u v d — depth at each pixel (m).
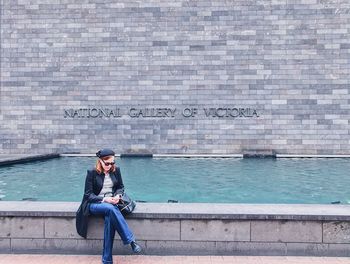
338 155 15.70
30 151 16.59
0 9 16.61
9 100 16.62
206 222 5.23
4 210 5.31
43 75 16.59
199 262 4.90
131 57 16.36
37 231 5.30
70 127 16.52
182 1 16.22
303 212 5.21
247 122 16.02
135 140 16.34
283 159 15.21
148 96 16.31
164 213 5.22
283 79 15.92
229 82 16.08
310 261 4.91
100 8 16.45
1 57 16.64
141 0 16.33
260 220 5.18
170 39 16.25
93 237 5.25
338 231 5.11
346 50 15.77
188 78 16.20
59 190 9.60
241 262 4.90
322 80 15.82
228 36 16.09
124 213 5.10
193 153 16.14
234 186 10.03
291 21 15.91
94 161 14.77
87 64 16.48
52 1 16.55
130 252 5.24
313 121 15.84
